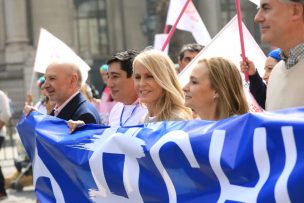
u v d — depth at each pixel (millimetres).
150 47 6062
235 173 3654
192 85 4473
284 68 4156
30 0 43406
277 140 3463
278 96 4152
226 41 6129
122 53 6023
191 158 3893
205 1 42781
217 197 3771
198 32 9031
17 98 39969
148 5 46781
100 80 45719
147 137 4242
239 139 3660
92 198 4695
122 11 47750
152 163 4172
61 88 6012
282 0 3973
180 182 4008
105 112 10289
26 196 13039
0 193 12805
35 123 5266
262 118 3549
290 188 3354
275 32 4039
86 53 44594
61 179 4973
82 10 47438
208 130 3854
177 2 9086
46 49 8656
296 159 3383
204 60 4469
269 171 3496
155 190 4184
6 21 42031
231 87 4398
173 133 4051
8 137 24359
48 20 43656
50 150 5031
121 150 4402
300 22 4004
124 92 5992
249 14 29281
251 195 3539
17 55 41031
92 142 4695
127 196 4395
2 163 20031
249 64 5293
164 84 4984
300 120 3391
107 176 4516
